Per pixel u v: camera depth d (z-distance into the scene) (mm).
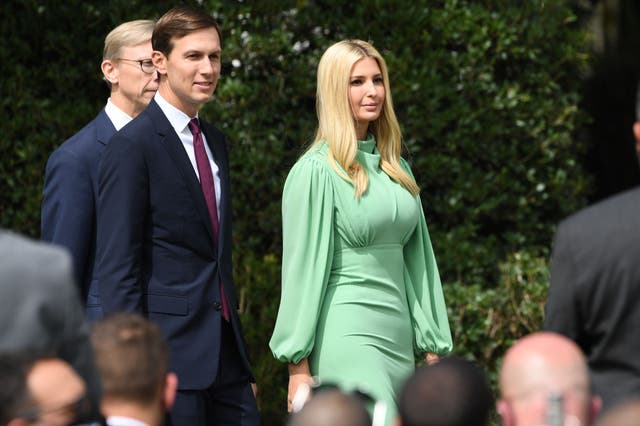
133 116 13078
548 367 6965
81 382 6973
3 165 16938
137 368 7562
